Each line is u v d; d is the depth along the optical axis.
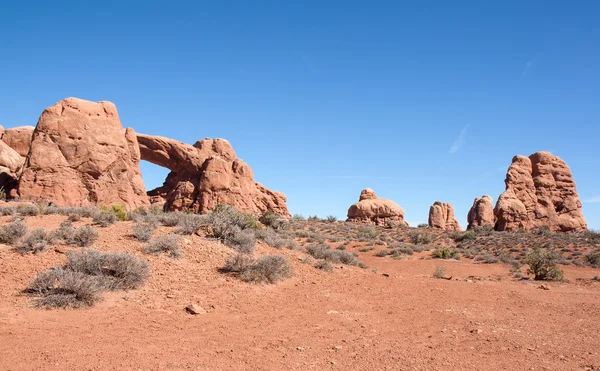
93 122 36.00
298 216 62.50
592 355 7.75
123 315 8.88
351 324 9.83
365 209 66.31
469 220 70.69
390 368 6.66
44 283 9.35
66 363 6.06
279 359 6.91
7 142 42.41
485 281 21.30
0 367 5.75
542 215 60.97
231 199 51.25
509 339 8.88
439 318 11.01
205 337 7.93
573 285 22.47
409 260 34.59
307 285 14.21
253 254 16.59
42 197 32.12
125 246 13.63
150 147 52.19
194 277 12.45
